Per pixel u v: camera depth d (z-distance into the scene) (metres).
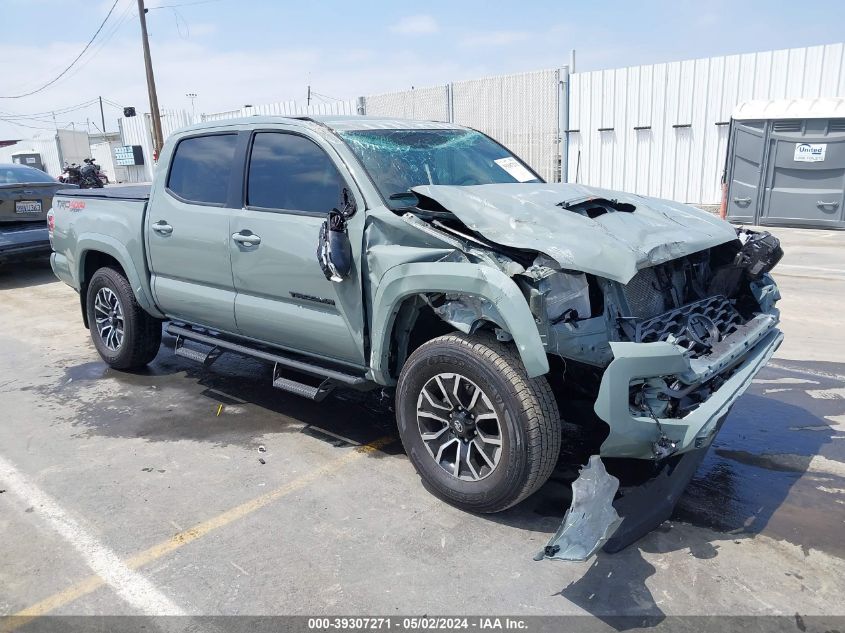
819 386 5.17
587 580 2.88
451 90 18.89
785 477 3.77
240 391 5.29
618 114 16.22
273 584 2.89
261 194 4.23
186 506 3.54
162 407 4.96
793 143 12.86
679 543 3.14
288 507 3.52
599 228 3.23
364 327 3.67
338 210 3.71
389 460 4.05
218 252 4.42
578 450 4.10
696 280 3.93
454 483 3.39
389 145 4.11
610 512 2.72
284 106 23.05
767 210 13.43
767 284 4.06
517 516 3.40
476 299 3.13
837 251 10.70
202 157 4.68
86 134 41.00
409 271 3.32
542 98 17.16
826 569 2.93
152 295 5.17
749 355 3.59
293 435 4.43
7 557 3.12
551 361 3.43
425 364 3.38
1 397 5.23
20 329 7.36
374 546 3.15
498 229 3.19
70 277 6.02
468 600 2.76
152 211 4.98
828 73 13.48
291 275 3.96
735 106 14.62
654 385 2.97
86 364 6.06
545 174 17.55
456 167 4.29
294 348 4.22
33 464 4.06
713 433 3.02
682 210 4.11
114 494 3.68
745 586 2.82
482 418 3.24
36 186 9.87
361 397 5.11
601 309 3.11
